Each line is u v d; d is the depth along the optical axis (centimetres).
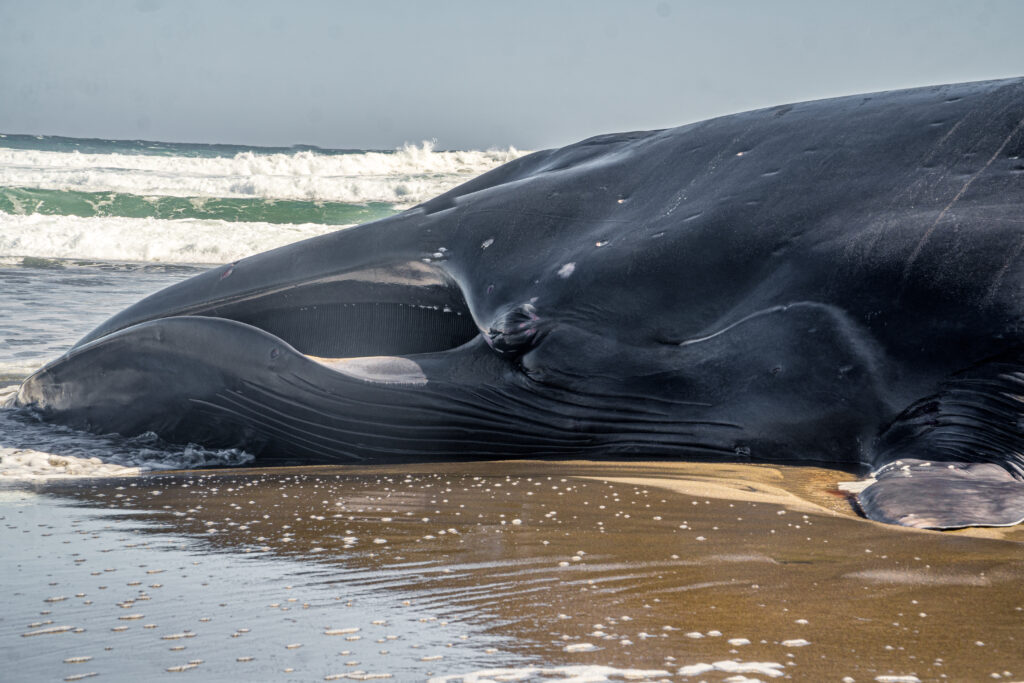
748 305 2302
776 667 974
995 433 2092
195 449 2781
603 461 2452
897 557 1434
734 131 2622
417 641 1062
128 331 2820
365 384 2611
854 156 2400
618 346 2419
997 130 2312
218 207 11719
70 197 11612
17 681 960
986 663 988
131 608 1201
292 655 1023
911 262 2156
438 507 1833
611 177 2692
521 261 2592
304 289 2883
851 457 2291
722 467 2286
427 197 12900
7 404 3077
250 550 1502
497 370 2594
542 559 1432
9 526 1686
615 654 1014
